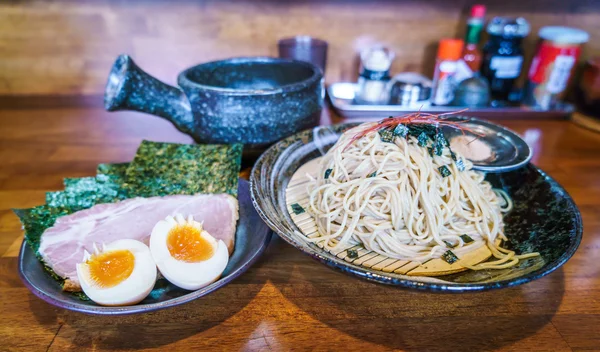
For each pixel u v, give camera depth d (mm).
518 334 244
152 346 233
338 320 251
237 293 268
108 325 245
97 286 239
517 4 553
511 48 529
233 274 241
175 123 375
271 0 528
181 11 524
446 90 512
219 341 237
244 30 547
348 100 540
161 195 331
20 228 323
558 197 298
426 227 289
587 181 403
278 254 302
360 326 248
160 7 519
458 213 296
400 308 260
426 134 306
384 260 275
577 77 590
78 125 495
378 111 502
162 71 564
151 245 262
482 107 522
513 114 523
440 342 238
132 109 352
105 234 291
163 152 355
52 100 555
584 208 361
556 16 564
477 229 292
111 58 547
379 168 292
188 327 245
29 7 500
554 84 518
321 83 390
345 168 306
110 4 510
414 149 298
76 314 251
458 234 291
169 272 248
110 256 257
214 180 338
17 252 299
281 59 437
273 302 263
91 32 526
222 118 354
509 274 246
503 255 273
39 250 274
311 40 535
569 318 255
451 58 498
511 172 352
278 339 239
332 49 573
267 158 334
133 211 314
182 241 273
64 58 541
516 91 599
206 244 272
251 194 279
